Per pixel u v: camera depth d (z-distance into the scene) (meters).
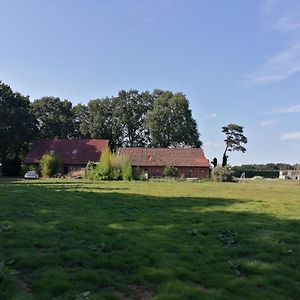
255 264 8.72
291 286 7.47
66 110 106.12
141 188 34.28
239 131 121.81
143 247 9.90
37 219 13.59
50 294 6.69
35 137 84.94
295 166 104.62
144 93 112.00
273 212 17.91
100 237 10.94
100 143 86.25
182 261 8.80
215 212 17.38
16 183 39.91
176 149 83.62
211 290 7.11
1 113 76.62
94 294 6.69
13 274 7.43
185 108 102.38
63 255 8.91
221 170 60.28
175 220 14.54
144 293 7.04
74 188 30.95
